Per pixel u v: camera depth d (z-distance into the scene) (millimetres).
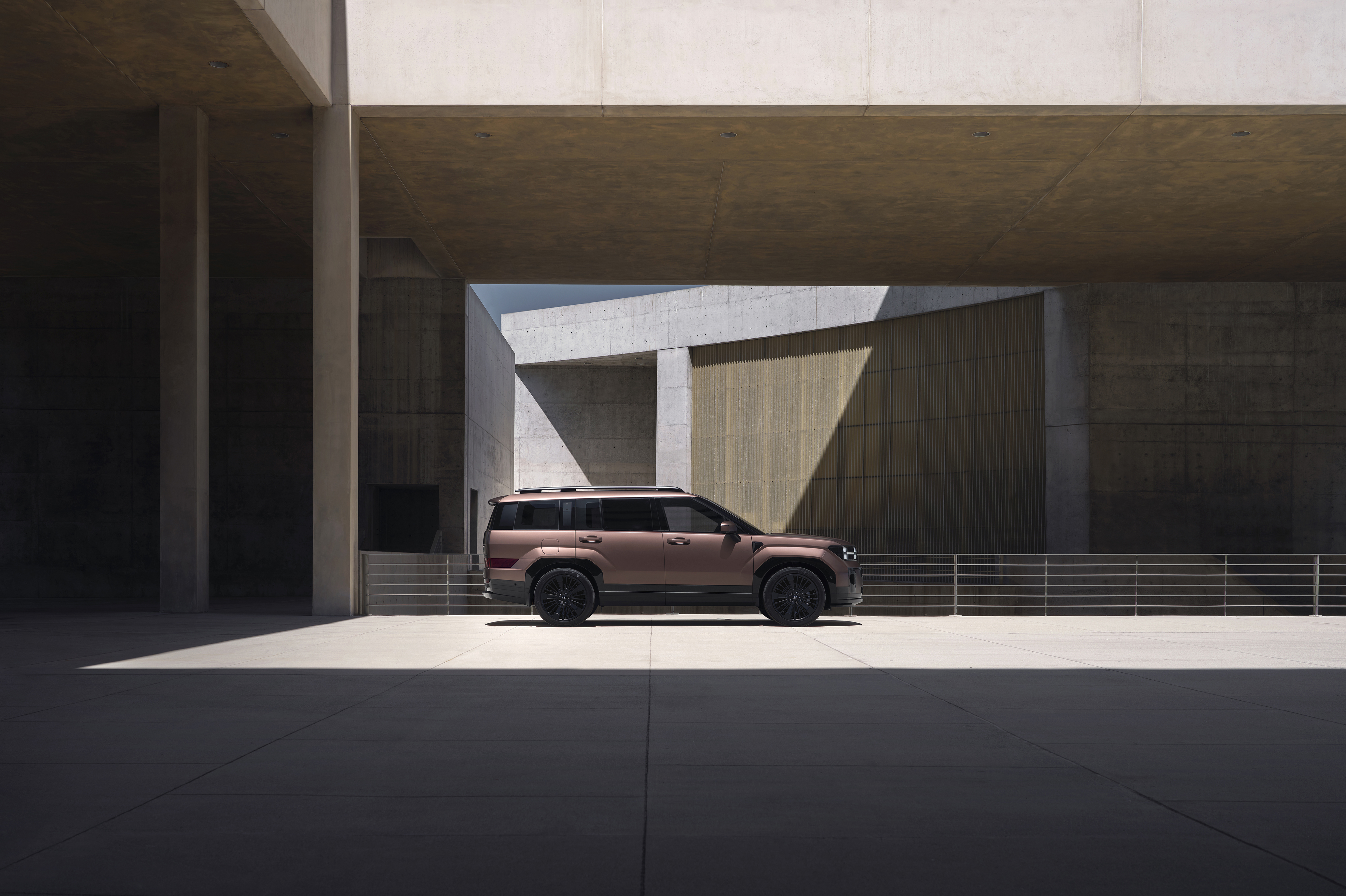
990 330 28062
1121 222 20406
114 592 24234
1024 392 27062
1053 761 4605
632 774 4336
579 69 14477
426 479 24641
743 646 9750
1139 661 8617
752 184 18375
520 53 14477
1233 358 24844
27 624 12883
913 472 29938
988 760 4613
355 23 14555
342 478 14484
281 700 6305
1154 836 3445
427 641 10273
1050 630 12164
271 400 24812
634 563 12398
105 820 3605
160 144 15078
